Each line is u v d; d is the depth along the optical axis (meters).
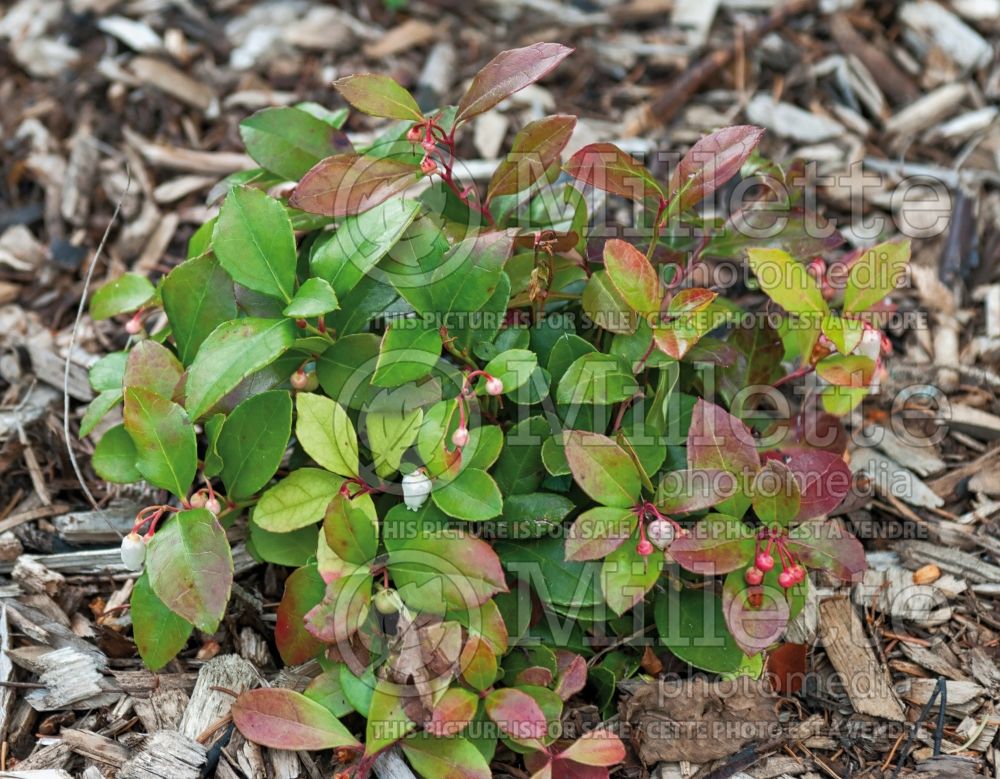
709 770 0.61
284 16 0.89
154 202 0.79
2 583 0.65
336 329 0.61
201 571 0.58
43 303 0.75
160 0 0.89
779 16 0.85
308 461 0.63
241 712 0.58
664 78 0.84
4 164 0.81
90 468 0.69
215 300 0.62
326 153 0.64
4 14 0.88
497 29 0.88
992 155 0.79
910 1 0.85
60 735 0.61
